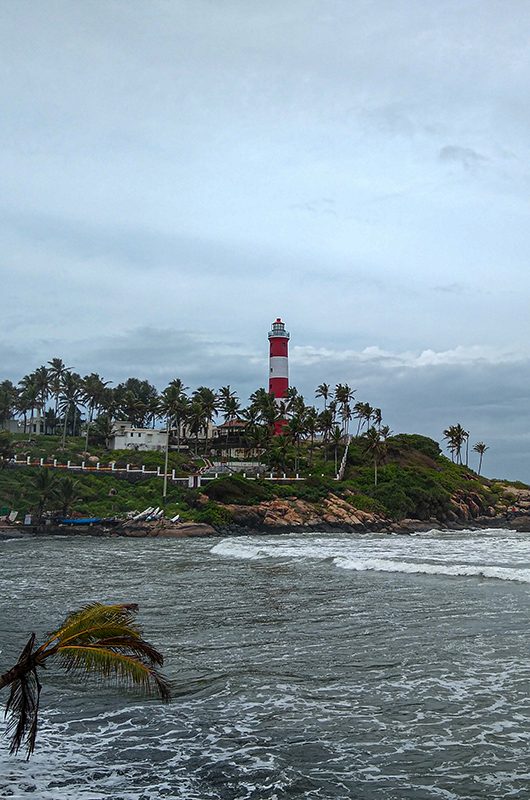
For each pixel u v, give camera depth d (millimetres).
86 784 12266
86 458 111000
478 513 115250
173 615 28141
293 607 29562
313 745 14070
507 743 13922
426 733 14594
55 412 143000
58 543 70562
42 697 17516
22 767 13039
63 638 10008
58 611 28891
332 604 30047
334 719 15586
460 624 24953
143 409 144125
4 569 45438
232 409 130500
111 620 10227
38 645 22500
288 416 129375
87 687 18312
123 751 13891
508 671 18922
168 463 110812
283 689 17875
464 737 14305
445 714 15734
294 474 110312
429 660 20250
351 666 19875
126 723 15555
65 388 127750
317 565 45906
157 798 11672
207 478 100750
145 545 68188
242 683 18406
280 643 22875
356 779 12359
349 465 118938
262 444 115750
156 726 15336
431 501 105312
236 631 24875
